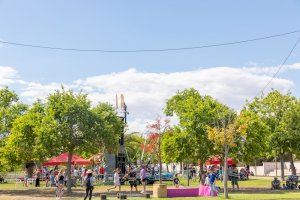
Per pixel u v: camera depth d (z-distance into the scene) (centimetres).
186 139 4300
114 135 4284
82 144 3988
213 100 4500
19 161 4500
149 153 7675
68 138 3912
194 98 4750
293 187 4497
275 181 4522
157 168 7562
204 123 4256
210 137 3391
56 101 4028
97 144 4122
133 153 9662
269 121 5831
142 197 3375
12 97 4991
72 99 4050
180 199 3122
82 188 4841
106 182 5497
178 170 9581
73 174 5250
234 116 4222
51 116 3947
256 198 3156
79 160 4822
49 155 4019
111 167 6022
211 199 3094
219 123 4197
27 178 5566
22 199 3334
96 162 5988
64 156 4812
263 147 4412
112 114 4444
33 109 4331
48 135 3844
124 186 5038
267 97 5912
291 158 6166
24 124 4131
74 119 3975
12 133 4244
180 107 4525
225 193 3192
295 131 5691
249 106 5947
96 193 3934
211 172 3506
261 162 10269
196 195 3469
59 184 3381
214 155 4444
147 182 5419
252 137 4275
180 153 4309
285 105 5819
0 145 4597
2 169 4678
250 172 8756
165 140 4484
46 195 3797
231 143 3347
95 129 4050
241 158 4312
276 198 3155
